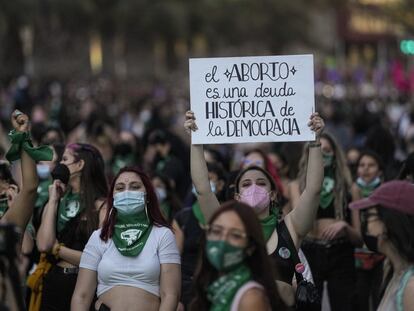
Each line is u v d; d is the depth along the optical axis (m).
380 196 6.53
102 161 9.30
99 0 79.50
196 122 8.38
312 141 8.32
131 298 7.88
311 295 7.68
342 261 10.43
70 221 8.97
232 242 5.91
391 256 6.47
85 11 71.50
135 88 67.00
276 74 8.41
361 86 60.06
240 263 5.97
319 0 102.69
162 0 82.12
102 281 7.98
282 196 11.20
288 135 8.39
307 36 101.44
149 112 32.66
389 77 61.22
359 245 10.41
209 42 90.75
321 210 10.56
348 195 10.75
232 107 8.41
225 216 5.94
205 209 8.22
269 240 7.91
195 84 8.41
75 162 9.16
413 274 6.32
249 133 8.39
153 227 8.06
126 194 7.98
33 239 9.36
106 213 8.14
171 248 8.02
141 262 7.93
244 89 8.41
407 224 6.41
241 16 92.25
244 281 5.94
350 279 10.44
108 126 19.58
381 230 6.60
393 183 6.58
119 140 16.73
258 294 5.90
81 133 18.41
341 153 10.77
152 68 96.00
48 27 77.44
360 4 44.75
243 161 11.45
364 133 19.45
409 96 37.25
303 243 10.50
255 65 8.41
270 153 13.44
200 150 8.34
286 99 8.39
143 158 16.89
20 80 46.81
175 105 46.38
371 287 10.53
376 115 19.58
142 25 81.81
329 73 61.97
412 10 35.94
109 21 80.62
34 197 8.04
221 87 8.41
